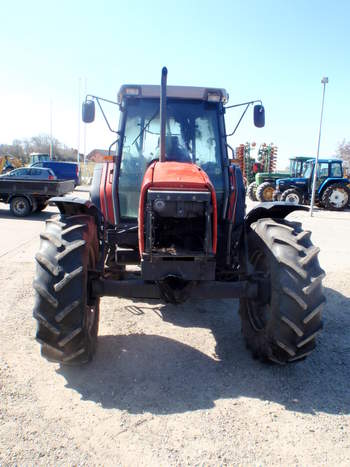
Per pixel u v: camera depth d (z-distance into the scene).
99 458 2.35
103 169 4.82
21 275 5.96
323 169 17.95
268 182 20.73
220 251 4.17
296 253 3.13
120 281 3.33
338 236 10.25
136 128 4.41
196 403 2.92
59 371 3.29
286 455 2.42
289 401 2.98
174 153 4.32
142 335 4.05
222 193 4.27
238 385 3.18
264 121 4.61
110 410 2.80
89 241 3.28
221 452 2.43
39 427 2.60
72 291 2.96
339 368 3.51
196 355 3.66
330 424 2.72
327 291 5.70
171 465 2.31
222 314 4.75
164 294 3.29
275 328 3.12
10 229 10.45
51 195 12.99
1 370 3.26
